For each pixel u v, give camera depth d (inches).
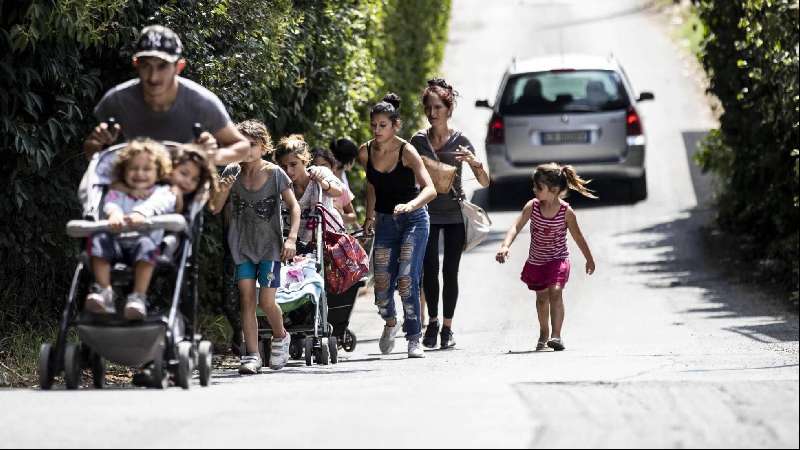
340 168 1449.3
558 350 1346.0
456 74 3779.5
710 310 1756.9
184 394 831.1
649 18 4527.6
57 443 667.4
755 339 1464.1
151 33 865.5
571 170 1354.6
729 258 2132.1
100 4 1135.6
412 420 718.5
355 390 845.8
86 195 852.0
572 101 2453.2
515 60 2576.3
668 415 726.5
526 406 752.3
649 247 2223.2
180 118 890.1
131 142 850.1
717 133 2357.3
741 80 2154.3
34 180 1250.6
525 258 2162.9
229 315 1301.7
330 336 1291.8
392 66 2632.9
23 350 1157.1
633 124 2452.0
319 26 1745.8
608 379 887.7
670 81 3617.1
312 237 1282.0
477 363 1154.0
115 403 785.6
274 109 1549.0
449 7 4015.8
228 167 1088.8
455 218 1432.1
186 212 875.4
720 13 2191.2
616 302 1830.7
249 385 916.6
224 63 1343.5
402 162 1310.3
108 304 825.5
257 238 1127.0
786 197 2020.2
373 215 1362.0
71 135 1241.4
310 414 742.5
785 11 1782.7
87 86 1248.2
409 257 1316.4
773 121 2018.9
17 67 1160.8
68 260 1314.0
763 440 665.6
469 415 728.3
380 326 1745.8
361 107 2158.0
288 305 1217.4
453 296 1449.3
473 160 1414.9
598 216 2456.9
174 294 842.8
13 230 1242.6
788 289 1911.9
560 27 4424.2
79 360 862.5
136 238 834.8
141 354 842.2
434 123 1418.6
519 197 2615.7
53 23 1117.7
